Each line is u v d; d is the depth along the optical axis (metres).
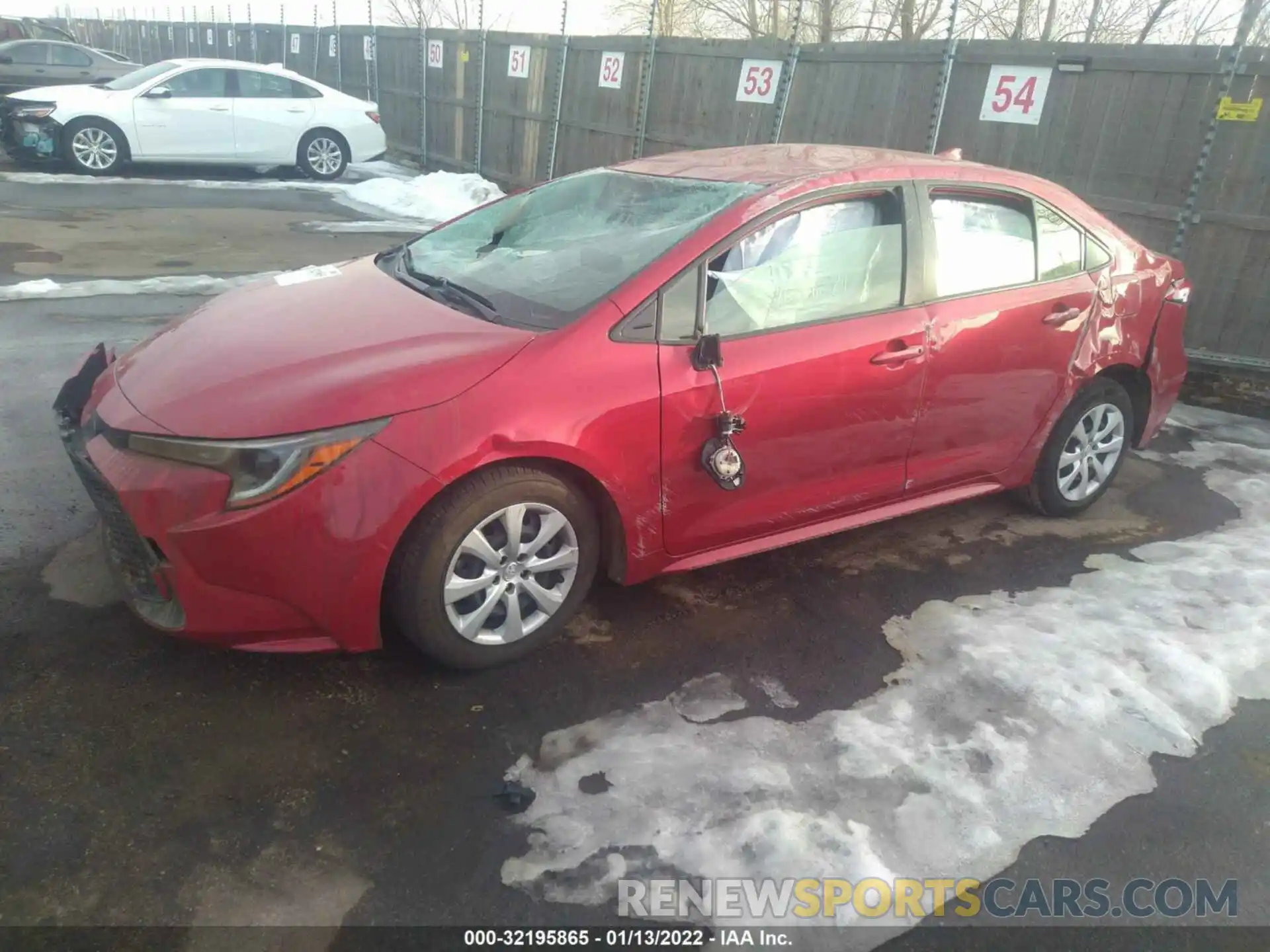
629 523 3.14
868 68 8.34
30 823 2.37
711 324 3.21
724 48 9.66
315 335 3.07
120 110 12.77
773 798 2.61
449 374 2.80
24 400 4.92
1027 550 4.20
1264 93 6.22
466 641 2.96
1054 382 4.11
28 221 9.69
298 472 2.60
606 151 11.69
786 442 3.38
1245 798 2.74
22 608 3.19
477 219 4.15
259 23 23.08
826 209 3.48
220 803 2.48
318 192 13.33
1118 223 7.07
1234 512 4.71
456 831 2.45
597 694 3.03
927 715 2.99
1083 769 2.80
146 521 2.65
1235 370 6.89
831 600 3.68
